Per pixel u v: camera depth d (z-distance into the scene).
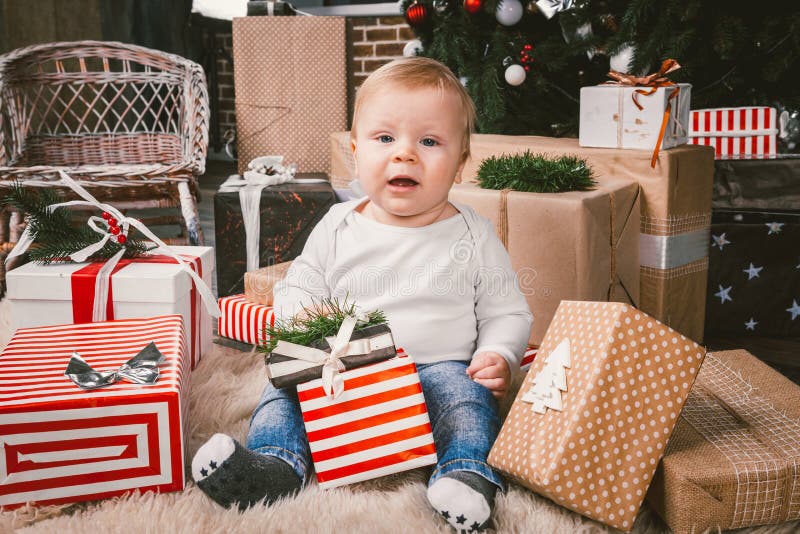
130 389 0.95
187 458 1.07
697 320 1.61
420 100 1.04
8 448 0.91
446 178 1.08
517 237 1.38
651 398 0.89
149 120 3.67
